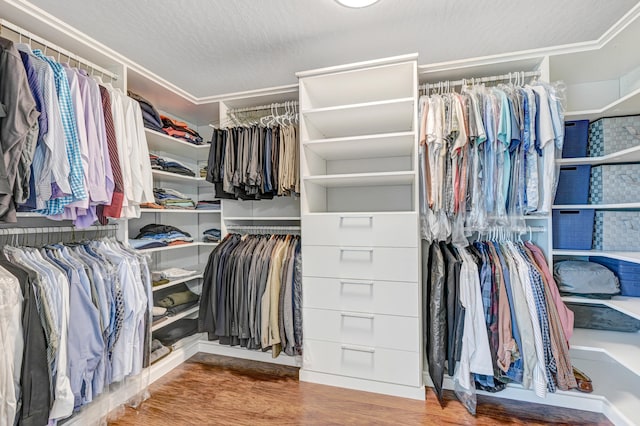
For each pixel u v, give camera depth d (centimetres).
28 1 135
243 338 197
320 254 185
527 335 150
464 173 166
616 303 158
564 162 174
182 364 213
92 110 142
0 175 106
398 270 172
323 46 179
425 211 178
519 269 158
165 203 226
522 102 160
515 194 163
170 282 221
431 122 166
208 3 140
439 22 156
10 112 109
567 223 183
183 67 201
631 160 169
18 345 113
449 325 161
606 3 139
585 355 195
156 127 207
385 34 166
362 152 215
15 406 109
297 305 192
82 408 142
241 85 229
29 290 116
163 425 151
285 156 206
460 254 172
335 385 183
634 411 143
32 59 122
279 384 187
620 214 174
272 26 158
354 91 202
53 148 122
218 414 159
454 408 161
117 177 154
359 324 178
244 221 261
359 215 178
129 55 185
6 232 135
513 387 168
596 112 170
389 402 167
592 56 168
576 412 156
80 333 131
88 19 150
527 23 156
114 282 151
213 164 219
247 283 197
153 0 137
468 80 185
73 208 137
